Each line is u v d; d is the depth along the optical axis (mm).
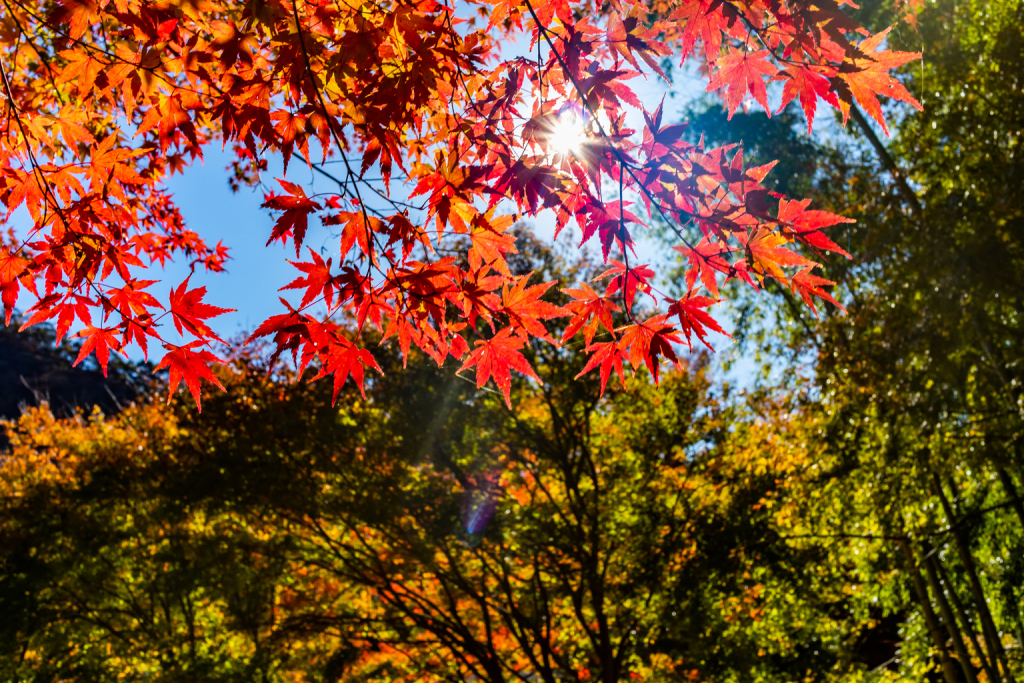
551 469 10578
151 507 11891
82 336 2137
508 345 2332
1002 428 7723
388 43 2045
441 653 10820
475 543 9680
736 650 10164
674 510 10289
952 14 8117
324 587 12234
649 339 2223
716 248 2121
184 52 2322
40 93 2840
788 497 10336
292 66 2066
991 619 9438
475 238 2148
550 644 10234
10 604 10742
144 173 3270
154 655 11578
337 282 2037
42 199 2240
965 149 8211
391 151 2111
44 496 12297
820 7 1707
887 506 9062
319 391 9969
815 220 1905
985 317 7848
